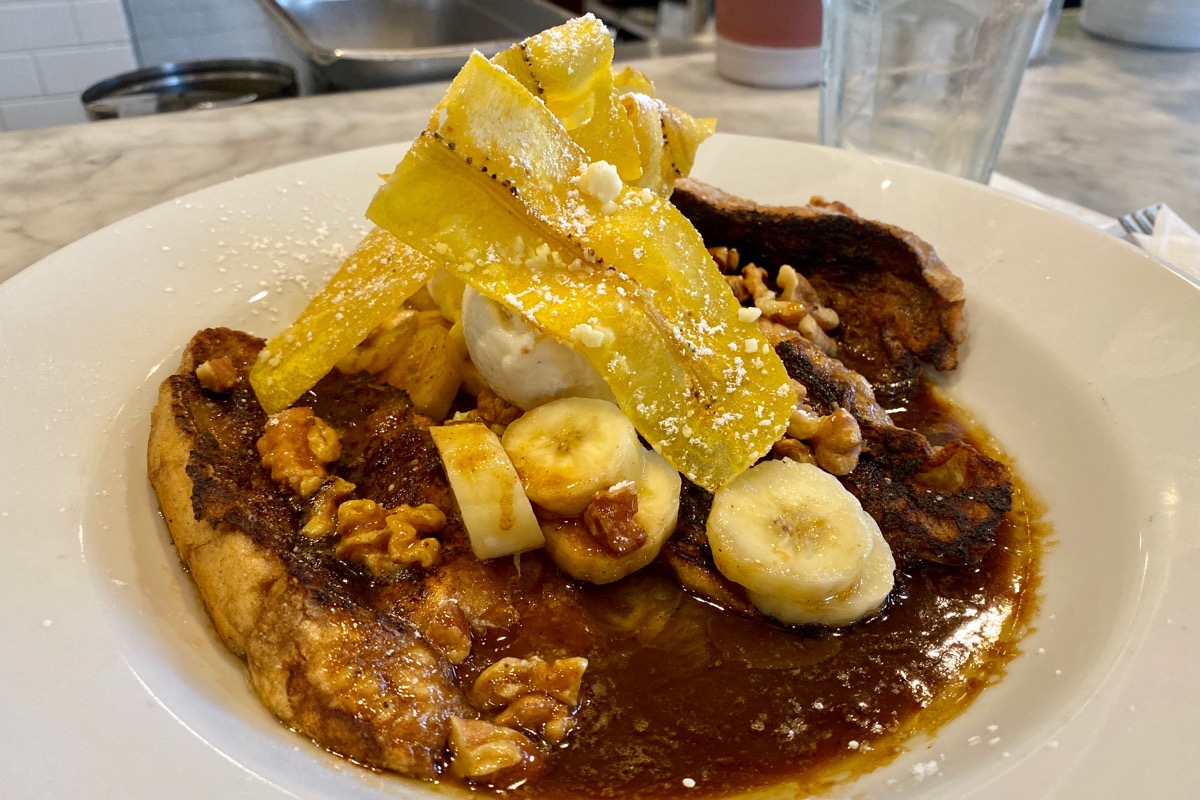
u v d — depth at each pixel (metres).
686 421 0.16
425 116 0.36
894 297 0.23
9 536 0.15
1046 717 0.13
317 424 0.19
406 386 0.20
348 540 0.16
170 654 0.14
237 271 0.23
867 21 0.29
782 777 0.14
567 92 0.18
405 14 0.55
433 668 0.15
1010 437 0.21
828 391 0.20
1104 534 0.17
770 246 0.24
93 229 0.28
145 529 0.17
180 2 0.58
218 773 0.12
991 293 0.23
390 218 0.15
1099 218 0.27
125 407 0.19
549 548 0.17
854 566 0.16
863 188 0.26
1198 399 0.18
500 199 0.16
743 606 0.17
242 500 0.16
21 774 0.12
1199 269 0.23
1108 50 0.45
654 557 0.17
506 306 0.16
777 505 0.17
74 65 0.55
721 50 0.40
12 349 0.19
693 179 0.25
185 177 0.31
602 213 0.16
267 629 0.15
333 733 0.14
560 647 0.16
